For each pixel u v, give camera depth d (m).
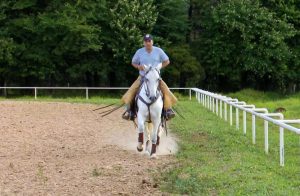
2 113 25.25
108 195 10.47
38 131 19.59
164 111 14.85
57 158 14.38
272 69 48.09
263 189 10.55
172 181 11.61
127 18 44.53
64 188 10.97
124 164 13.47
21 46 43.94
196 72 47.03
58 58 45.16
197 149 15.82
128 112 15.08
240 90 49.88
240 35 47.38
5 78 46.78
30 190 10.78
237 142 17.11
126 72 47.47
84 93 46.88
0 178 11.77
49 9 44.44
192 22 51.38
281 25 47.84
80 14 43.66
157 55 14.53
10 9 44.78
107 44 45.41
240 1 47.31
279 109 28.00
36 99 37.28
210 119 24.11
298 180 11.66
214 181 11.39
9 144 16.64
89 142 17.42
